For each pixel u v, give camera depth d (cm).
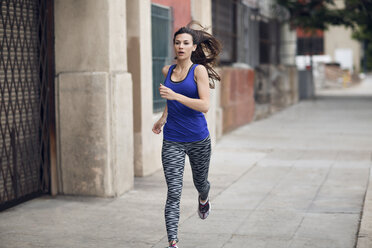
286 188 785
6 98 667
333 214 640
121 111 724
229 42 1592
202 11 1138
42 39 717
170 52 1045
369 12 2462
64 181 734
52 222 616
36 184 730
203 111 491
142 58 852
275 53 2352
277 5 2255
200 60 536
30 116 713
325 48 5741
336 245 527
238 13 1681
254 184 814
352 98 2830
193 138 507
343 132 1441
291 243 535
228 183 822
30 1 703
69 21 710
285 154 1095
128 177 759
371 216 625
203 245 532
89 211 661
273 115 1930
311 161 1010
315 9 2502
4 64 659
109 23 698
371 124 1616
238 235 563
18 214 650
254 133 1430
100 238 557
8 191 680
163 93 481
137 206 684
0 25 648
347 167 945
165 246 531
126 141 745
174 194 502
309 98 2788
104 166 716
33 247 529
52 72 724
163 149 513
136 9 838
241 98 1573
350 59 5675
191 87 496
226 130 1418
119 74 715
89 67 708
